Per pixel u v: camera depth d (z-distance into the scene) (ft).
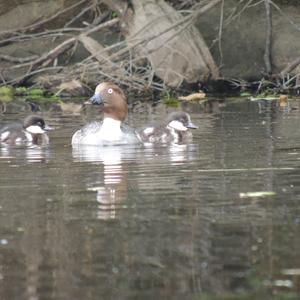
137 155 49.39
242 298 26.20
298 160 45.73
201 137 55.26
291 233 31.65
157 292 26.73
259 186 39.37
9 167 45.98
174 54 82.69
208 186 39.68
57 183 41.11
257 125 59.77
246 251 29.86
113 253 30.07
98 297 26.50
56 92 84.02
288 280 27.35
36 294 26.84
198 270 28.30
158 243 30.94
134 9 84.02
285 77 84.12
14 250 30.55
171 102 77.15
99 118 66.80
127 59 84.07
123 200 37.19
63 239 31.60
